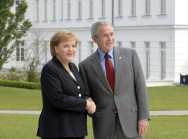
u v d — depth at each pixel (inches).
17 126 676.7
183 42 1765.5
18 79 1695.4
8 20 1499.8
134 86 328.5
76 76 306.7
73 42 301.0
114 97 324.5
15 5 2449.6
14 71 1881.2
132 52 331.0
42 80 298.4
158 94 1302.9
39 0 2415.1
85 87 329.1
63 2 2301.9
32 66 1651.1
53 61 302.2
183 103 1072.8
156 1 1819.6
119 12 1990.7
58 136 294.0
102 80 326.0
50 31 2357.3
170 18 1770.4
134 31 1903.3
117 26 1967.3
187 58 1770.4
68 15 2285.9
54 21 2343.8
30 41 2383.1
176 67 1761.8
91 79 328.5
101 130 326.6
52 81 295.7
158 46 1811.0
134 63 328.5
